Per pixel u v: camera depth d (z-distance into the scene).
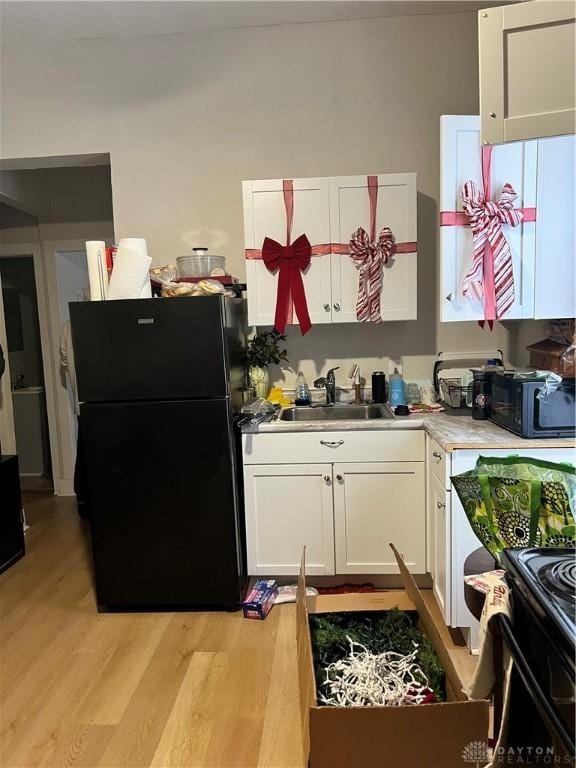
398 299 2.85
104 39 3.15
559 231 2.55
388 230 2.80
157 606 2.73
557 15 1.29
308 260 2.83
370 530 2.73
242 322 3.04
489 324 2.88
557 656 0.94
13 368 5.41
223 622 2.59
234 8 2.87
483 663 1.21
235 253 3.21
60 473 4.69
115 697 2.09
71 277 4.64
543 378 2.28
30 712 2.02
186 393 2.55
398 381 3.03
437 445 2.40
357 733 1.19
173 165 3.19
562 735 0.90
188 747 1.83
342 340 3.20
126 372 2.56
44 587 3.01
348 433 2.68
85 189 4.42
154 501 2.63
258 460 2.73
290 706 2.01
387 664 1.53
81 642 2.47
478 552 2.24
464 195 2.53
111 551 2.67
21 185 4.00
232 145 3.15
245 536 2.79
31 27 3.00
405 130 3.07
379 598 1.87
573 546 1.34
